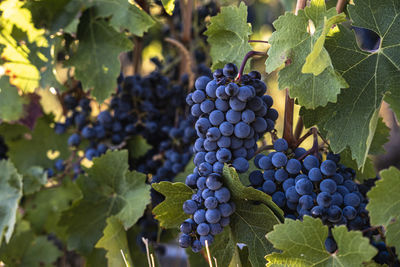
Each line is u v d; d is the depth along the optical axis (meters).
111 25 1.02
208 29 0.95
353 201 0.85
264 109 0.87
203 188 0.86
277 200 0.87
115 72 1.04
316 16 0.86
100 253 1.06
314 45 0.83
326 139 0.90
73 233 1.05
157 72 1.16
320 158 0.90
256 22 1.54
